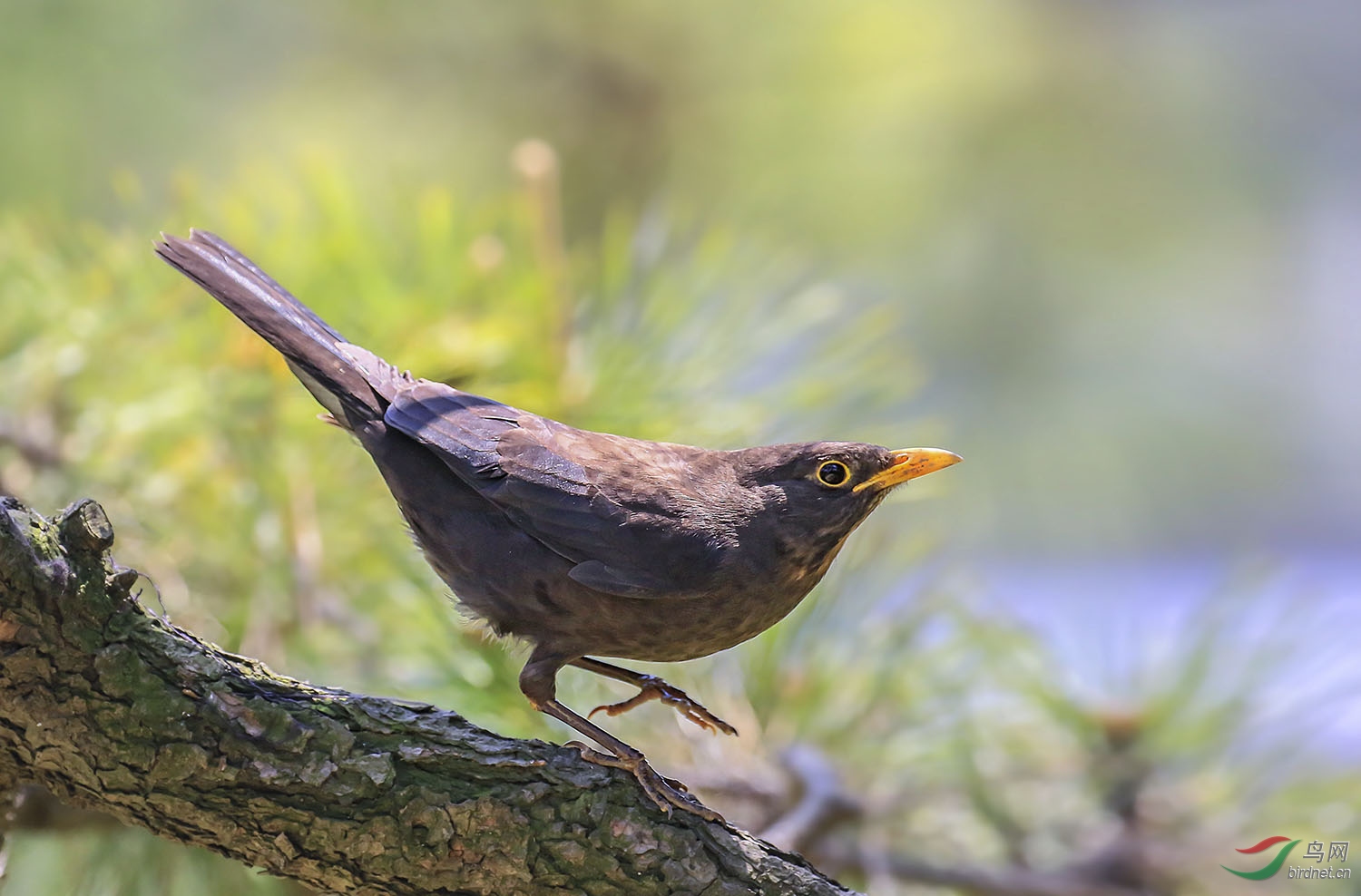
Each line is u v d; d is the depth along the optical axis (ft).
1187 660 33.14
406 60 60.95
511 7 59.31
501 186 59.26
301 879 23.36
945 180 61.26
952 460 29.81
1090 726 32.73
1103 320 66.44
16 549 20.97
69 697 21.75
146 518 31.42
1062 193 62.80
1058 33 61.16
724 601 28.55
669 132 60.39
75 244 34.76
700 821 24.13
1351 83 64.69
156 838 29.14
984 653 33.17
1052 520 67.41
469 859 23.12
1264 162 65.05
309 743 22.54
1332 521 68.90
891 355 36.78
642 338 34.30
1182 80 64.34
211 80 58.44
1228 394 68.80
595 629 28.45
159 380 32.45
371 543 32.04
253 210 34.53
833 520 29.45
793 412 34.83
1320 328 68.39
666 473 29.27
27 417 32.30
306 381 29.63
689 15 59.31
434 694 29.53
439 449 28.53
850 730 32.01
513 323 32.91
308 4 60.18
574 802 23.50
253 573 31.22
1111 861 32.24
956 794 33.19
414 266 34.27
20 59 54.49
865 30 59.41
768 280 36.09
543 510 28.30
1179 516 69.26
